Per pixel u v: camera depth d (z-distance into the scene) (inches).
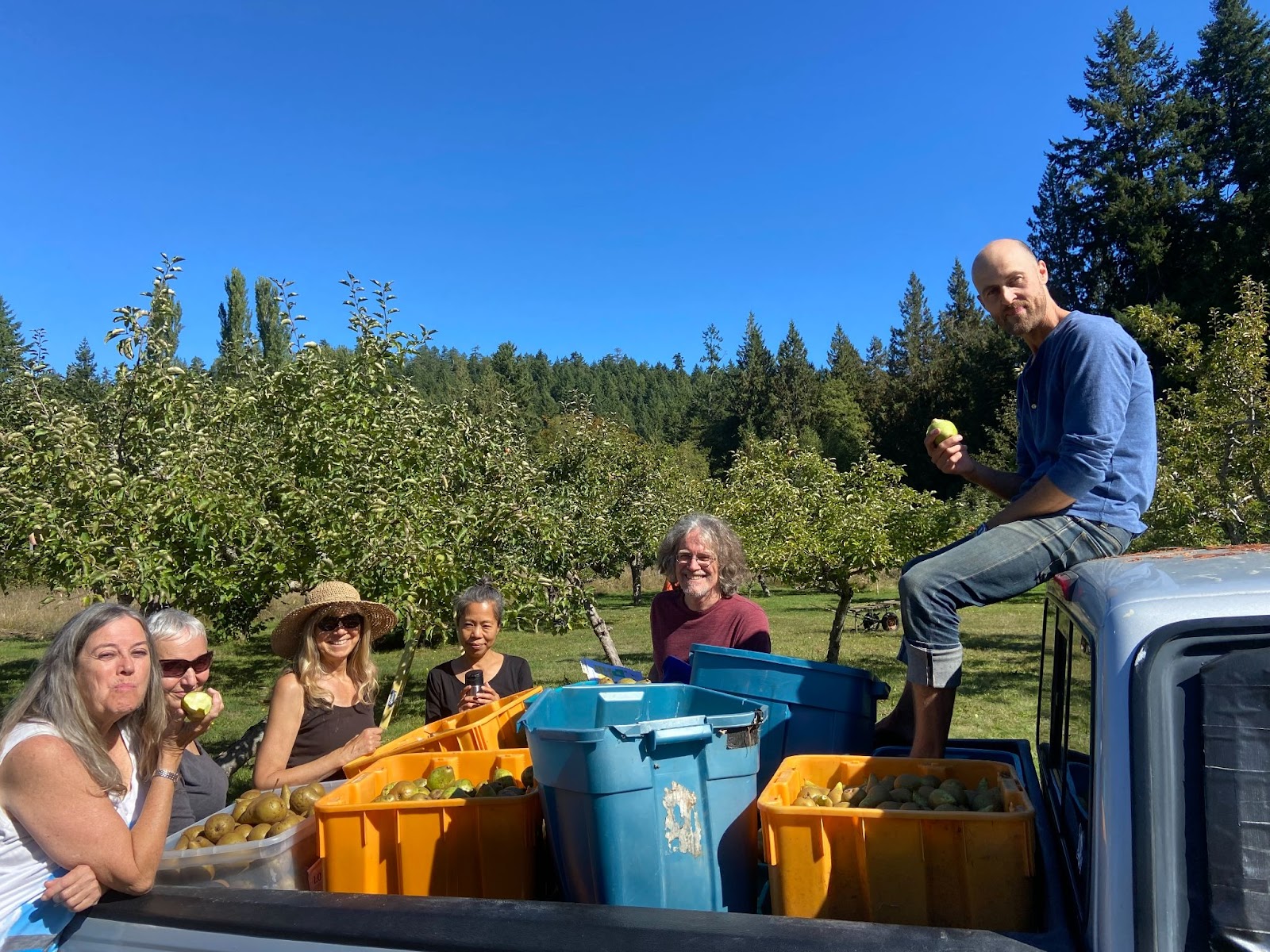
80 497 260.2
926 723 86.3
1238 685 53.8
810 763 84.1
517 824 84.0
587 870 72.7
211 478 275.6
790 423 2847.0
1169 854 53.6
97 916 82.5
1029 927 65.1
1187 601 58.4
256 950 71.5
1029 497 89.0
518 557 351.9
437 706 187.3
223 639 307.3
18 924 81.9
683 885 73.6
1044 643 107.1
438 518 313.9
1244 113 1782.7
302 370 315.3
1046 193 1958.7
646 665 644.1
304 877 91.0
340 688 158.2
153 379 280.1
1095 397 85.7
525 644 798.5
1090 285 1851.6
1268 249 1632.6
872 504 550.3
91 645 92.9
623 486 740.7
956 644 86.1
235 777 379.6
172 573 264.1
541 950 61.0
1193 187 1752.0
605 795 71.0
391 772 102.7
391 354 322.7
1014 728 379.9
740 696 97.3
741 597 143.7
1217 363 406.6
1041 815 80.6
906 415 2372.0
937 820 66.5
